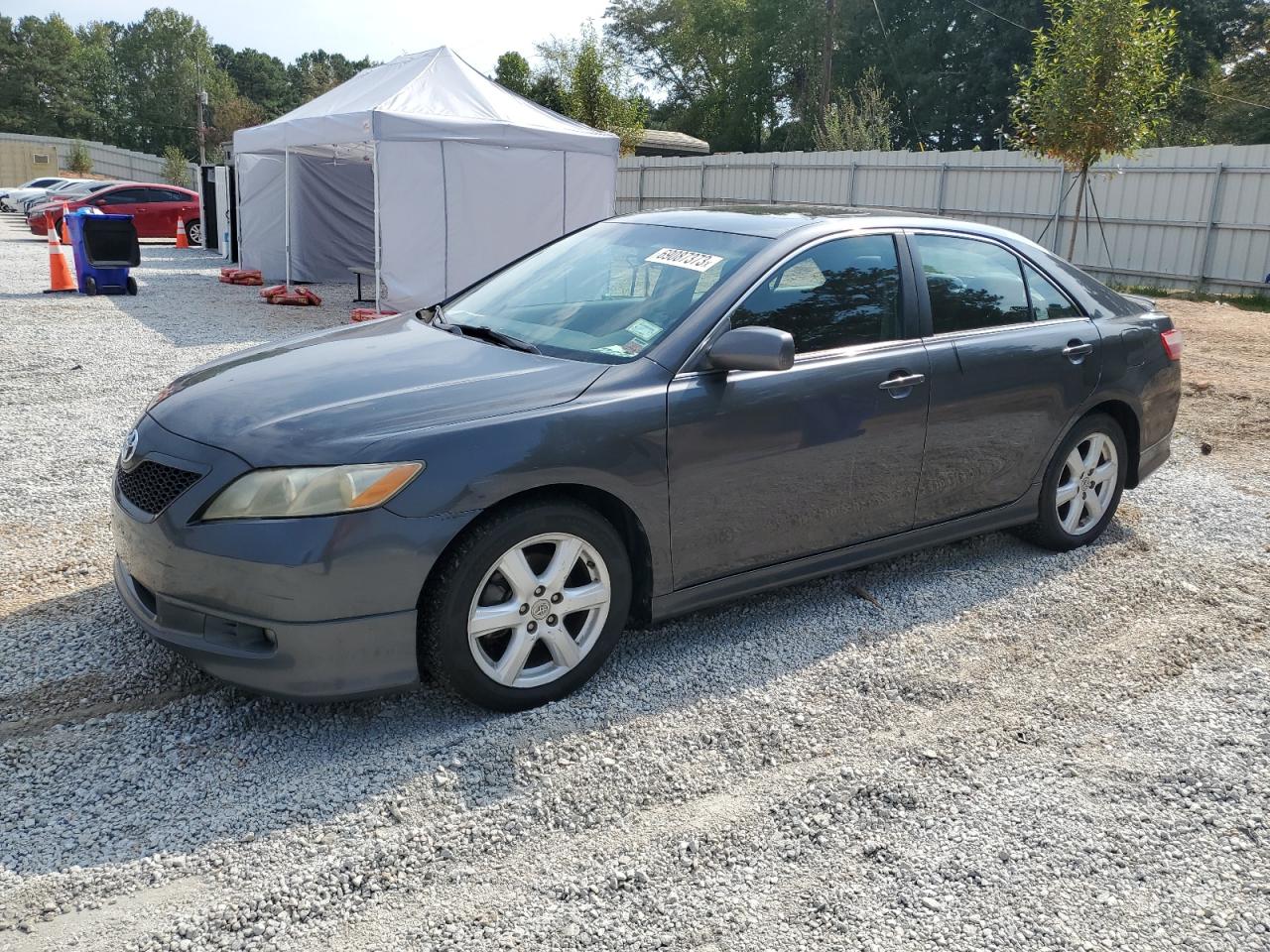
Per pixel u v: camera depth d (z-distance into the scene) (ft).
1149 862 8.57
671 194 90.79
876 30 140.05
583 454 10.07
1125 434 16.14
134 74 326.65
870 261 12.92
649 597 11.16
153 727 9.95
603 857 8.35
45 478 17.87
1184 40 115.34
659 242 13.10
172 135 321.93
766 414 11.41
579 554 10.41
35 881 7.77
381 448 9.29
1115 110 48.80
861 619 13.12
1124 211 59.67
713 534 11.34
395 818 8.69
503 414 9.91
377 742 9.80
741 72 161.38
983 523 14.29
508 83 138.21
